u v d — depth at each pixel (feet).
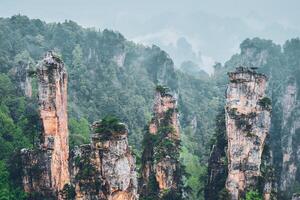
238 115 351.67
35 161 325.42
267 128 358.23
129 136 564.30
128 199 248.93
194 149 583.58
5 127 387.55
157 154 385.29
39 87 316.60
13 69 504.84
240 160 351.05
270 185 356.18
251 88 351.46
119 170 243.81
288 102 635.66
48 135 320.29
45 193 324.39
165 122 406.62
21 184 329.11
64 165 325.21
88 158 250.78
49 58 318.45
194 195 421.59
